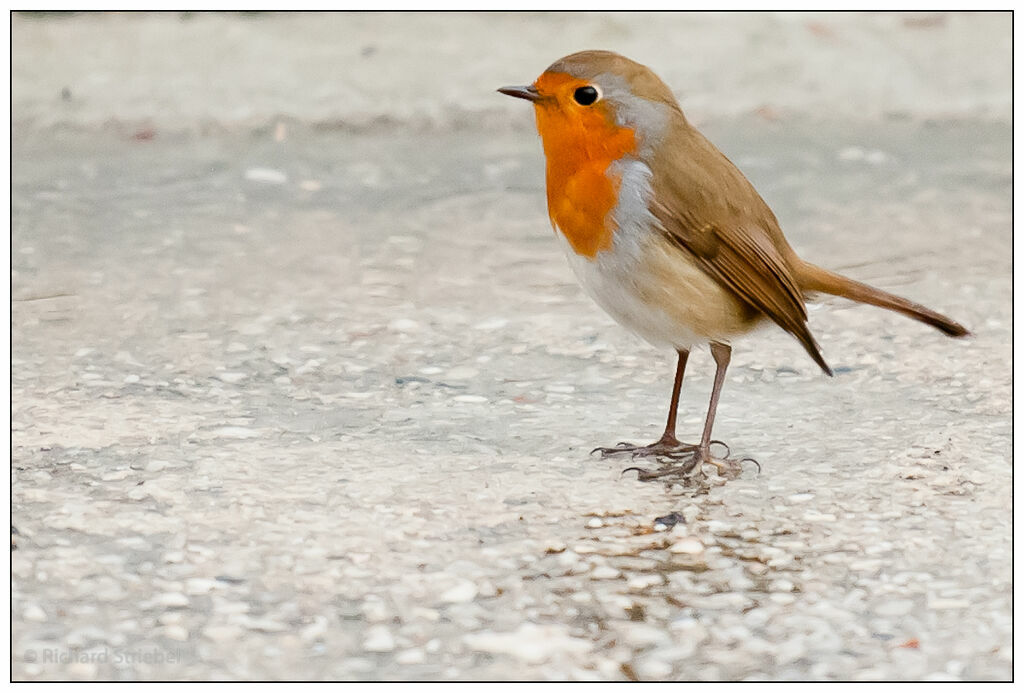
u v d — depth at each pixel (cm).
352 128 1933
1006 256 1517
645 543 898
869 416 1104
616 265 991
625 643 781
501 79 2033
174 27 2117
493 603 820
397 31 2147
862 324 1306
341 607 812
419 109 1956
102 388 1138
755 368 1208
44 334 1257
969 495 964
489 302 1370
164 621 794
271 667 752
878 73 2127
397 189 1734
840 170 1819
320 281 1422
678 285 986
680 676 749
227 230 1577
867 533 910
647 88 984
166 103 1931
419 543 891
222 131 1905
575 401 1141
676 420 1096
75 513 918
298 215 1636
